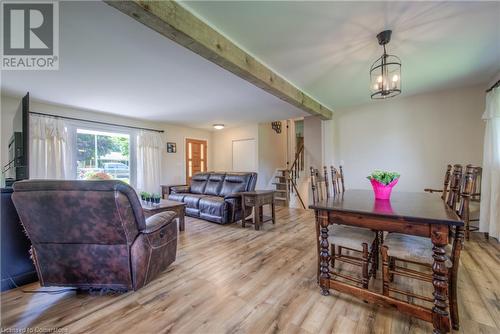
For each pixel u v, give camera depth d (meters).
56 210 1.71
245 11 1.81
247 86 3.37
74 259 1.88
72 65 2.63
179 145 6.70
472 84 3.54
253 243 3.16
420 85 3.57
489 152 3.05
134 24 1.89
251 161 6.78
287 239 3.33
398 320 1.57
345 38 2.20
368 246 1.88
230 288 2.01
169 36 1.79
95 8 1.70
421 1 1.71
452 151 3.80
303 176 6.29
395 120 4.31
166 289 2.00
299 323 1.56
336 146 4.99
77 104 4.26
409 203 1.95
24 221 1.77
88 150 4.79
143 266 1.94
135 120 5.65
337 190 2.87
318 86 3.50
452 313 1.48
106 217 1.73
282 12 1.82
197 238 3.39
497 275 2.13
